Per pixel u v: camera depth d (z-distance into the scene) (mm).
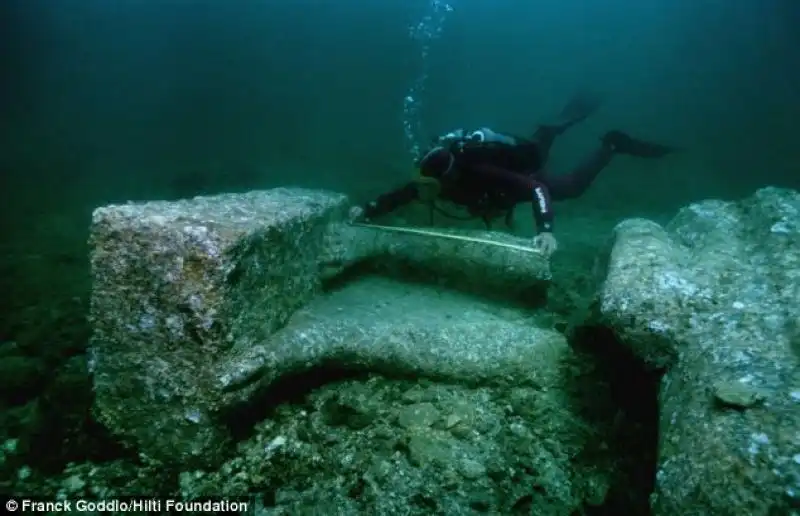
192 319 1958
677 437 1584
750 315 1904
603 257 3416
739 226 2771
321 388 2557
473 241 3115
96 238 1996
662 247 2514
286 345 2330
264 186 9203
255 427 2281
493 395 2527
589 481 2053
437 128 21641
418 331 2689
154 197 8422
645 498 1909
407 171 11305
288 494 2012
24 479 2141
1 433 2443
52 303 4047
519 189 3238
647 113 22859
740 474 1330
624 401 2336
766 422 1433
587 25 41531
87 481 2109
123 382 2104
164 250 1934
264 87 36062
